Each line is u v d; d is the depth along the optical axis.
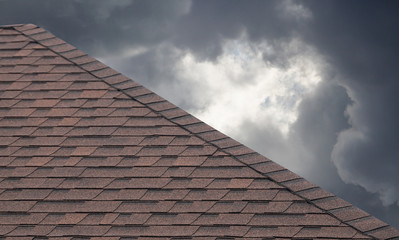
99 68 16.66
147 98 15.29
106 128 14.25
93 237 11.34
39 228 11.66
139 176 12.70
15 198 12.42
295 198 11.71
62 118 14.73
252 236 10.95
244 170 12.61
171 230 11.30
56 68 16.77
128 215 11.73
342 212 11.27
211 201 11.85
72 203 12.16
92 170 12.98
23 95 15.73
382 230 10.80
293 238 10.81
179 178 12.55
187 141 13.63
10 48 17.89
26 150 13.77
